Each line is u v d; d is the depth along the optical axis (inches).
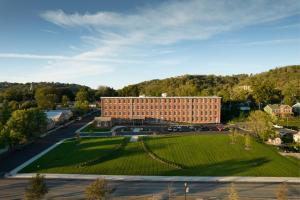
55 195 1673.2
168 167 2201.0
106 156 2480.3
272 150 2736.2
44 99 6264.8
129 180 1927.9
